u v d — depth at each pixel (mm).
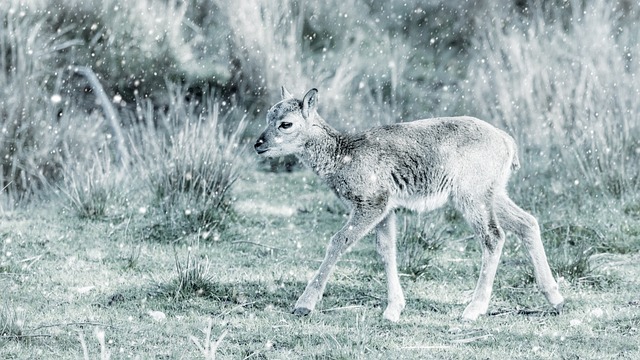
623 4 20734
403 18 21875
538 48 17312
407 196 9461
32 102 14023
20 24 15789
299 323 8805
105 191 13055
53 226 12242
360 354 7816
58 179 13891
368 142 9422
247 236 12188
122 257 10969
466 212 9328
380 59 19672
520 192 13805
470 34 21625
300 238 12266
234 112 17016
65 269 10383
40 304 9102
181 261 10844
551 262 10742
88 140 14320
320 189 15125
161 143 14266
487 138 9344
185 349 7957
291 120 9469
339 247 9258
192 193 12602
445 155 9328
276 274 10516
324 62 19438
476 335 8555
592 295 9898
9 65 14977
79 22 17125
